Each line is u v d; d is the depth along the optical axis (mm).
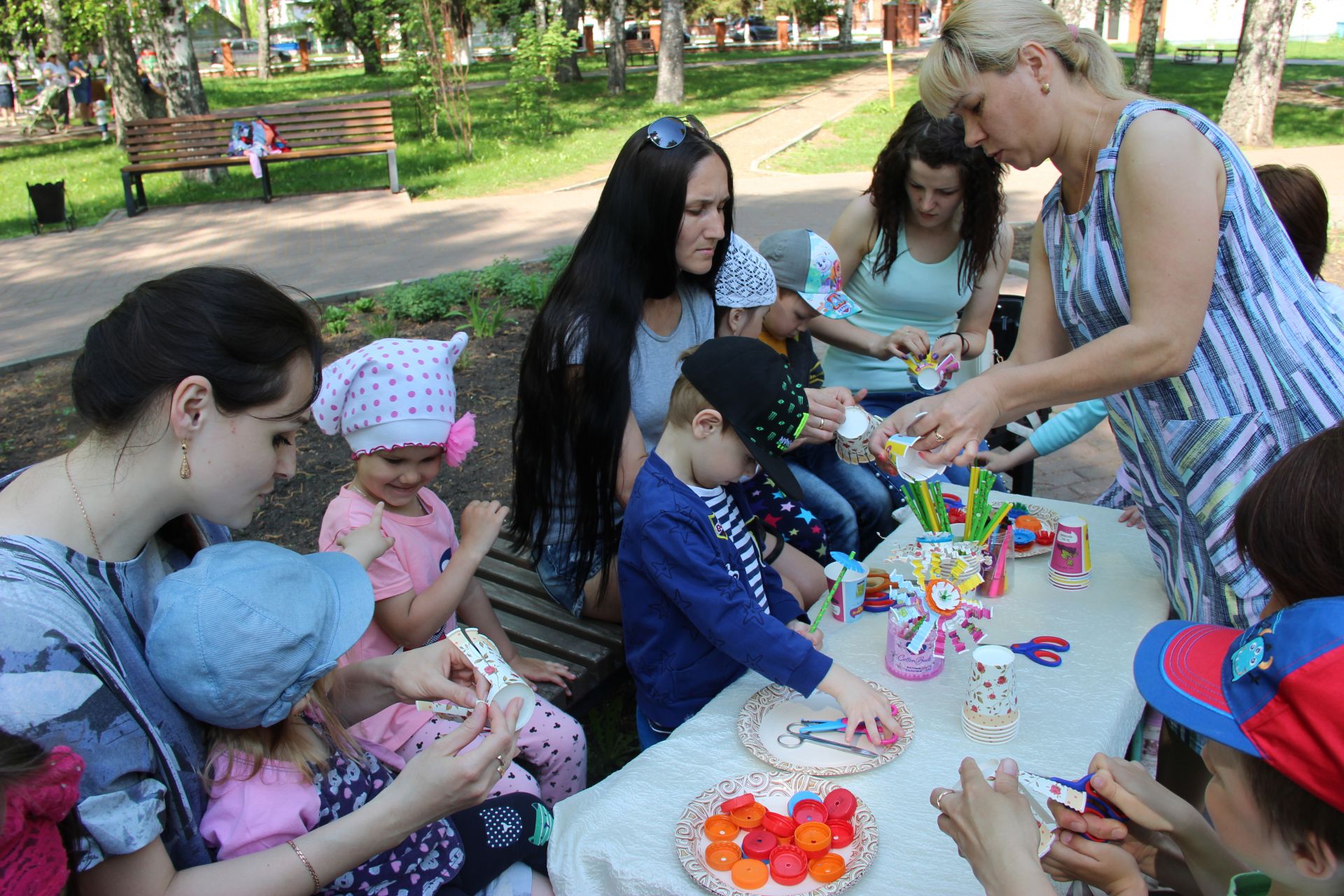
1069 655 2232
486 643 1927
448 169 15039
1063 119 2207
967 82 2221
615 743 3236
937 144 3469
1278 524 1183
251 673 1552
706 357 2191
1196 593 2279
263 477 1592
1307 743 1098
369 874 1826
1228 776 1262
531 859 2162
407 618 2518
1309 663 1094
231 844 1614
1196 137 2033
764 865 1634
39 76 24219
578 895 1738
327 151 13023
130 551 1578
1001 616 2426
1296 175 2764
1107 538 2820
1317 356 2098
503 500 4512
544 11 27188
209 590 1551
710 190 2723
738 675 2420
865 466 3756
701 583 2170
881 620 2455
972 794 1414
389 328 6746
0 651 1315
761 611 2133
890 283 3959
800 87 24734
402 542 2602
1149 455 2326
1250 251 2066
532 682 2838
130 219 12648
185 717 1623
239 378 1499
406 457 2521
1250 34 14445
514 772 2387
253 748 1660
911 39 39719
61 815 1234
